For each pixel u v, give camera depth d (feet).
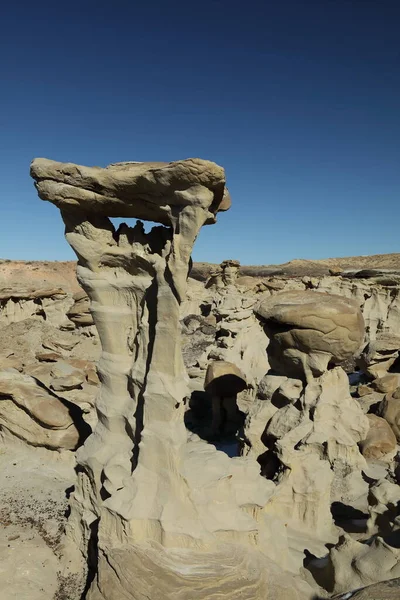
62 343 94.89
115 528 27.63
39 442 48.39
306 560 32.78
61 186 29.86
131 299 32.48
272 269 309.22
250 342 80.69
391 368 81.10
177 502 27.66
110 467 31.40
